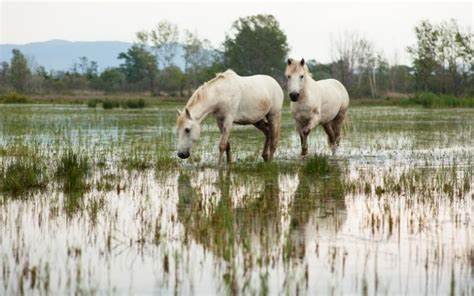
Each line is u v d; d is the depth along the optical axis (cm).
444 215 816
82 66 10394
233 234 677
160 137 1852
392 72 6794
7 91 6469
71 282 552
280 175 1148
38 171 1119
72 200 909
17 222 770
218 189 1005
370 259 616
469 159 1388
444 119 2823
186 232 722
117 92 7350
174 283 552
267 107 1327
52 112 3344
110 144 1669
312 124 1383
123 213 829
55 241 686
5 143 1658
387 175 1134
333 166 1273
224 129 1264
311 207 862
